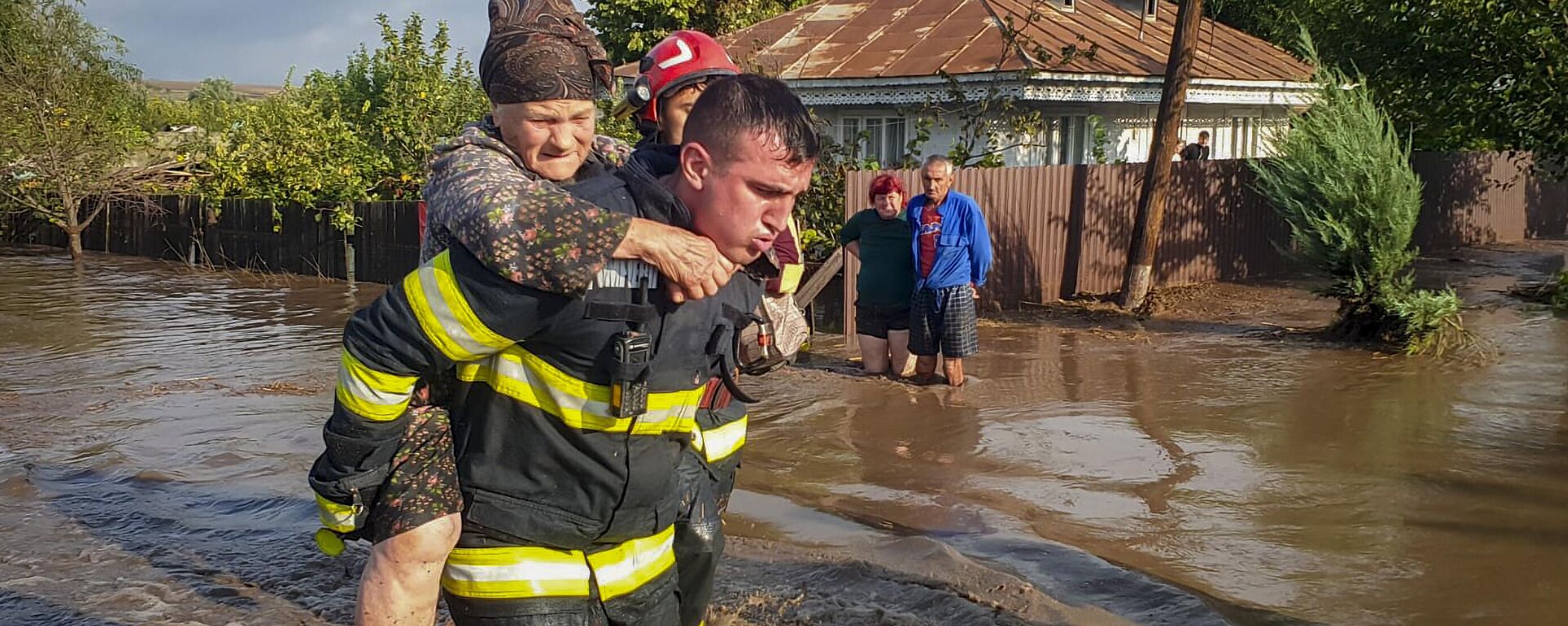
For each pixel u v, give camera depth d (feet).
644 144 11.12
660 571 9.41
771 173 7.84
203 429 24.91
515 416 8.31
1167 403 28.35
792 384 30.63
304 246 57.93
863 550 17.16
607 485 8.49
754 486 21.21
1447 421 26.21
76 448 23.26
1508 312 42.83
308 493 19.98
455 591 8.73
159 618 14.90
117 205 69.56
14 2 67.82
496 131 9.08
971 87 59.16
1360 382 30.63
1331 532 18.79
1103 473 22.17
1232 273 53.57
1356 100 38.24
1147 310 44.14
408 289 7.82
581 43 8.99
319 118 64.34
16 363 33.81
